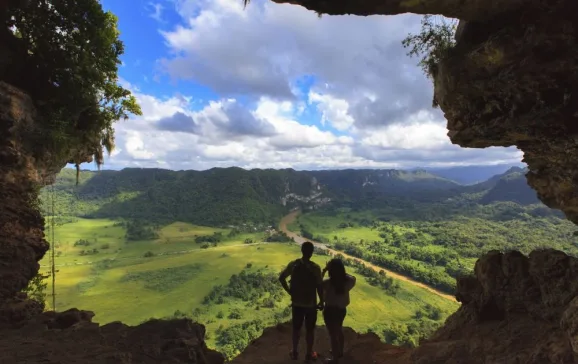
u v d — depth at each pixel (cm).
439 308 8069
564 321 401
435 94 845
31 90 1096
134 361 432
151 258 13912
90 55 1174
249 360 662
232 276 11194
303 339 779
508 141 796
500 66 619
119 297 9569
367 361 618
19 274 743
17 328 562
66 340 492
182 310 8900
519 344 504
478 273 702
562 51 543
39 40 1094
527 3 539
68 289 10050
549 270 554
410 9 568
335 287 567
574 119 604
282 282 570
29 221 874
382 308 8206
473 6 556
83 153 1276
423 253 12656
